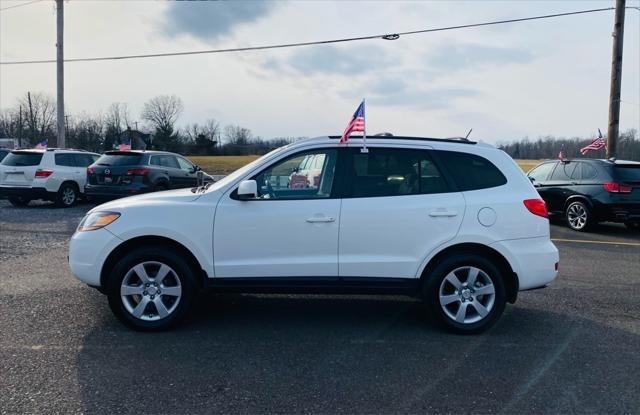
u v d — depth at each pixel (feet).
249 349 14.38
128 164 42.70
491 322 15.71
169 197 16.01
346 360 13.71
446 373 12.96
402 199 15.66
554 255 16.02
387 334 15.78
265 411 10.96
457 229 15.53
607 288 21.49
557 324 16.85
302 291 15.72
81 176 49.39
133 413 10.78
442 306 15.70
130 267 15.39
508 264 15.79
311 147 16.06
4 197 46.42
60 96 72.74
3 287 20.17
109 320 16.55
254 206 15.51
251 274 15.52
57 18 71.36
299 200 15.64
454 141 16.57
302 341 15.07
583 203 37.76
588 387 12.24
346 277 15.60
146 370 12.89
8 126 246.27
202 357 13.75
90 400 11.30
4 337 14.98
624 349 14.69
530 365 13.51
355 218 15.44
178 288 15.53
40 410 10.82
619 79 53.11
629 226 40.70
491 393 11.90
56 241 30.40
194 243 15.34
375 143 16.12
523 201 15.87
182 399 11.43
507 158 16.52
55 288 20.08
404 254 15.58
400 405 11.29
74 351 14.02
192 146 265.75
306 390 11.94
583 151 52.90
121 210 15.58
